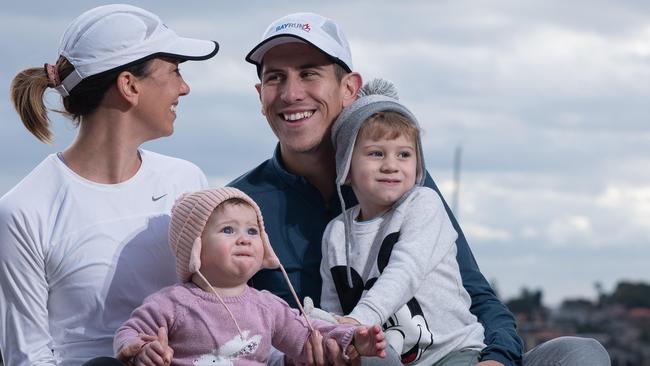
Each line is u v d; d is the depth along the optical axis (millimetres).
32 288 5461
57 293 5523
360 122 5797
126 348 4992
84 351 5496
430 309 5711
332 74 6121
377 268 5738
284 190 6254
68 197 5551
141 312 5195
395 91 6129
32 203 5492
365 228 5836
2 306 5473
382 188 5766
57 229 5504
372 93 6098
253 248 5242
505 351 5668
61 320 5527
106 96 5582
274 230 6180
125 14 5602
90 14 5621
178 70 5723
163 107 5656
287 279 5328
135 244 5594
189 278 5312
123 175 5691
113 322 5539
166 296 5230
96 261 5516
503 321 5930
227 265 5195
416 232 5707
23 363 5418
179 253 5266
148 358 4930
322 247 5988
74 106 5602
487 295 6039
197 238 5184
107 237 5559
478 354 5723
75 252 5504
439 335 5680
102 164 5645
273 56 6102
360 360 5121
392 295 5480
